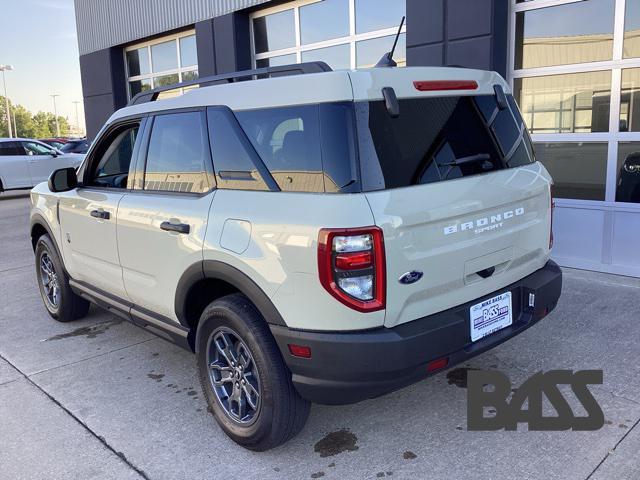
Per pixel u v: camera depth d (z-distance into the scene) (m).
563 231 5.80
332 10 7.79
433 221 2.55
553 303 3.22
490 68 5.82
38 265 5.14
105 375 3.95
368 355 2.43
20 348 4.50
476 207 2.73
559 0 5.55
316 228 2.43
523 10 5.80
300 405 2.78
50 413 3.45
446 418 3.18
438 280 2.62
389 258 2.41
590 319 4.37
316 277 2.43
